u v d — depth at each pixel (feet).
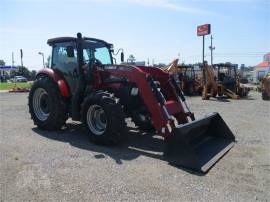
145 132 25.86
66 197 13.29
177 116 22.72
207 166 17.03
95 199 13.15
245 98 67.87
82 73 24.11
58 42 26.22
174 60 57.82
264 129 28.32
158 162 18.01
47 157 18.60
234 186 14.76
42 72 26.53
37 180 15.06
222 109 43.75
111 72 22.91
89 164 17.44
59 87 24.90
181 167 17.20
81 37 24.66
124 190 14.06
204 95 62.39
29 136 23.95
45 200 13.01
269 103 54.54
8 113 36.24
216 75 71.67
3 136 23.88
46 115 26.32
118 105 21.20
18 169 16.48
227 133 22.62
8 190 13.93
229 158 19.15
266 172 16.74
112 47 27.73
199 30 81.05
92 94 22.09
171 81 23.02
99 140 21.43
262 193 14.05
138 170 16.61
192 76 75.77
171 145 17.62
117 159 18.45
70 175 15.72
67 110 25.49
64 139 23.16
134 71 21.35
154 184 14.79
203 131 21.77
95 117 22.12
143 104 22.45
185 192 13.97
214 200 13.24
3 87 112.78
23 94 75.00
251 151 20.74
